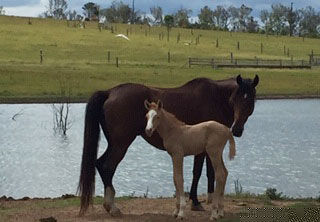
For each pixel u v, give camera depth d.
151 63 74.75
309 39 131.25
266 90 56.88
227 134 9.35
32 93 48.03
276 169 20.23
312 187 17.16
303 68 75.25
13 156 22.56
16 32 97.00
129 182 17.66
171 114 9.33
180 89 10.16
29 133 29.47
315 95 55.69
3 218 9.69
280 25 158.62
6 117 36.16
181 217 9.34
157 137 9.85
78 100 46.72
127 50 87.81
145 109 9.72
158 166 20.56
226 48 100.69
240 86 9.82
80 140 27.55
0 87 49.91
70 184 17.61
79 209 10.47
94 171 9.54
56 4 159.00
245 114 9.80
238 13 166.00
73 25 117.75
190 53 89.19
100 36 101.25
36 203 11.69
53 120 34.84
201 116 10.09
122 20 160.88
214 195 9.43
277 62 78.62
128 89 9.78
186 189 16.11
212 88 10.22
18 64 65.50
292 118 37.97
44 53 79.31
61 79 55.34
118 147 9.71
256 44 111.12
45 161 21.59
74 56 78.75
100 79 57.34
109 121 9.64
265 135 29.56
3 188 16.84
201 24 154.75
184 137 9.26
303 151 24.48
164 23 147.25
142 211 10.31
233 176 18.89
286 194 16.02
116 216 9.69
